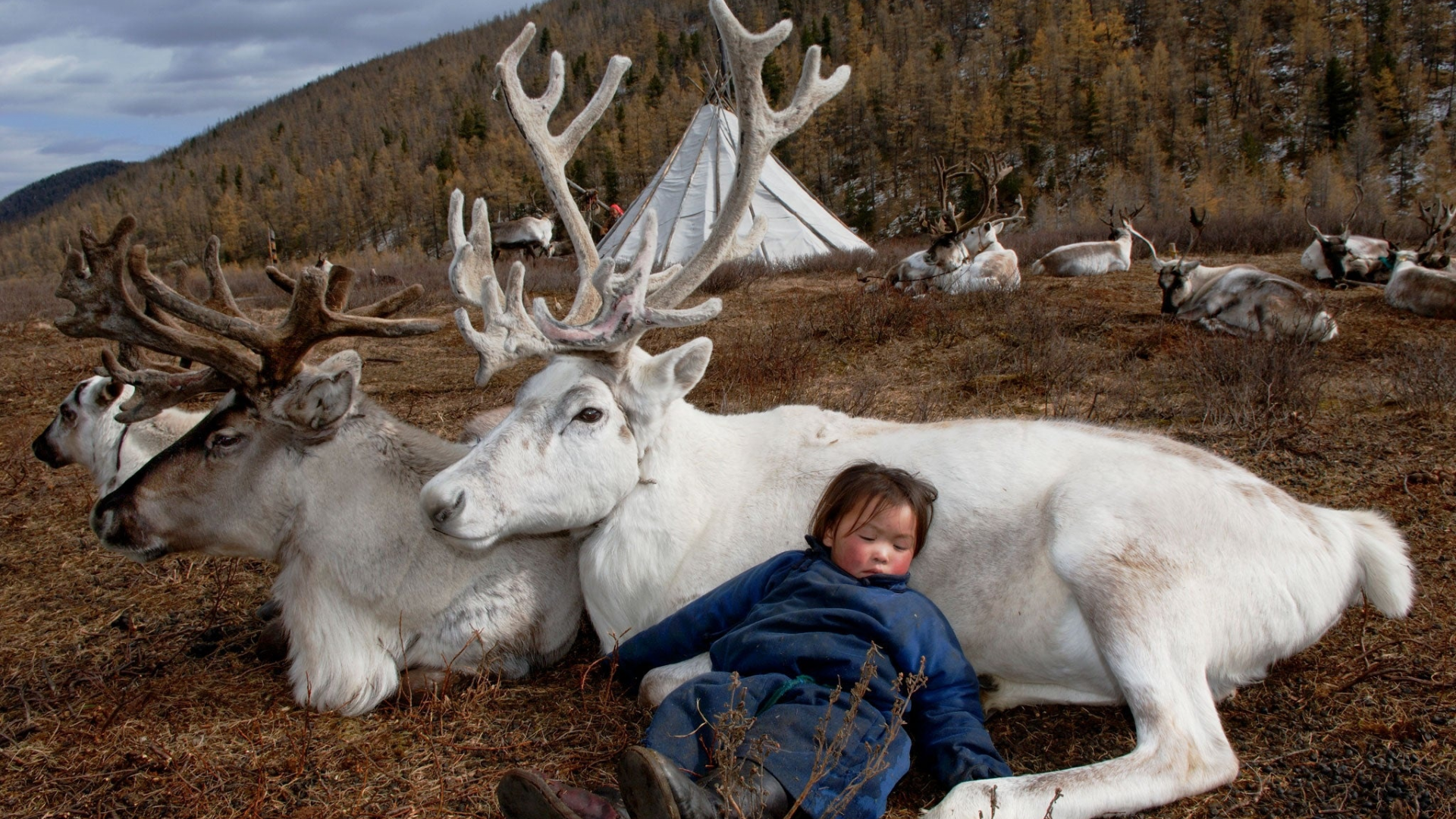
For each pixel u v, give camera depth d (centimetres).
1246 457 470
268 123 17788
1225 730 270
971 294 1025
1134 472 277
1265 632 267
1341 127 7738
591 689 306
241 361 302
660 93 11081
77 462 435
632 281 289
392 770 261
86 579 397
